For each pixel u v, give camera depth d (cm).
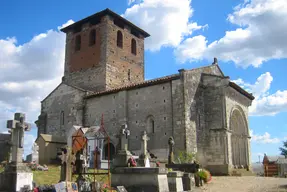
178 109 3250
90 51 4606
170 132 3259
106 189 1547
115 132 3656
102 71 4388
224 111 3409
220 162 3316
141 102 3569
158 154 3294
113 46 4541
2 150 3066
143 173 1686
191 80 3397
